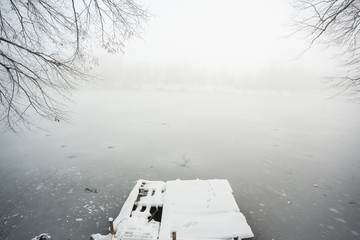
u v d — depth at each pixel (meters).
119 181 13.12
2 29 3.79
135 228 7.05
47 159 16.16
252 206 10.91
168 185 9.55
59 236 8.62
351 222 9.85
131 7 3.67
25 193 11.59
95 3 3.54
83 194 11.62
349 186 13.17
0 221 9.38
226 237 6.81
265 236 8.87
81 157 16.72
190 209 8.03
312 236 8.92
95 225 9.27
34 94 4.43
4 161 15.57
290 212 10.49
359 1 4.05
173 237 6.40
